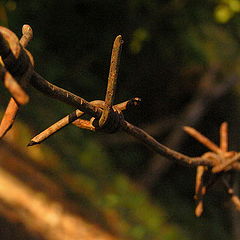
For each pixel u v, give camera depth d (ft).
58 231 18.70
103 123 4.92
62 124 4.73
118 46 4.63
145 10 27.12
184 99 30.73
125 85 29.32
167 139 30.83
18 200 18.79
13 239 17.06
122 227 21.36
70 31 27.09
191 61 28.81
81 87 27.50
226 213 27.55
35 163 21.36
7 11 25.31
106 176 24.26
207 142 7.42
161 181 28.89
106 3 26.86
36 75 4.20
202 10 27.94
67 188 21.35
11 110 3.66
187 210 27.55
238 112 30.58
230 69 29.99
